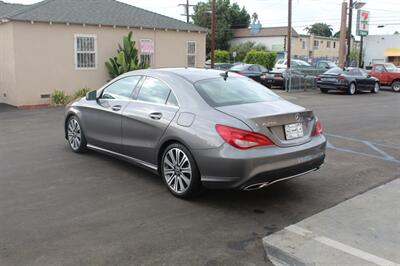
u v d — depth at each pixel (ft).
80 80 56.03
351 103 56.95
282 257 12.84
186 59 67.77
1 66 53.57
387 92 79.56
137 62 58.85
